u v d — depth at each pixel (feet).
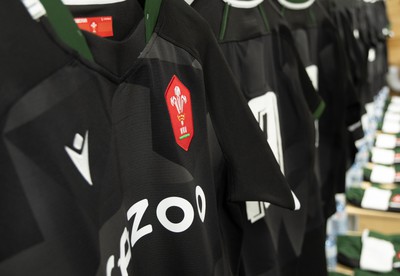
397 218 5.59
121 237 1.62
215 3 2.46
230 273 2.36
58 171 1.31
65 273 1.31
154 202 1.85
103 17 1.84
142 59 1.72
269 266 2.89
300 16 3.39
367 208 5.76
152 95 1.77
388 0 9.72
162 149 1.82
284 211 3.07
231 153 2.02
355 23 6.05
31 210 1.24
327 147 4.03
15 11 1.26
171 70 1.85
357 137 4.58
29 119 1.25
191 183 1.91
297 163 3.14
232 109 2.04
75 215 1.35
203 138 2.03
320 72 3.79
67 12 1.40
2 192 1.20
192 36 1.97
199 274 1.90
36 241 1.24
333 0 4.68
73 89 1.40
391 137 8.13
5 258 1.20
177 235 1.89
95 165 1.48
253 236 2.77
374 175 6.70
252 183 2.01
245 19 2.63
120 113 1.65
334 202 4.21
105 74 1.55
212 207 2.08
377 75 8.56
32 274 1.24
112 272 1.56
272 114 2.87
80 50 1.44
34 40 1.29
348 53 5.04
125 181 1.72
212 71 2.05
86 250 1.38
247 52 2.64
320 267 3.64
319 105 3.18
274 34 2.89
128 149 1.71
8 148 1.21
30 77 1.27
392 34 9.89
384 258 5.02
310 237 3.53
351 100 4.41
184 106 1.92
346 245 5.40
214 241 2.07
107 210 1.53
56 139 1.32
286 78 2.99
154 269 1.91
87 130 1.44
